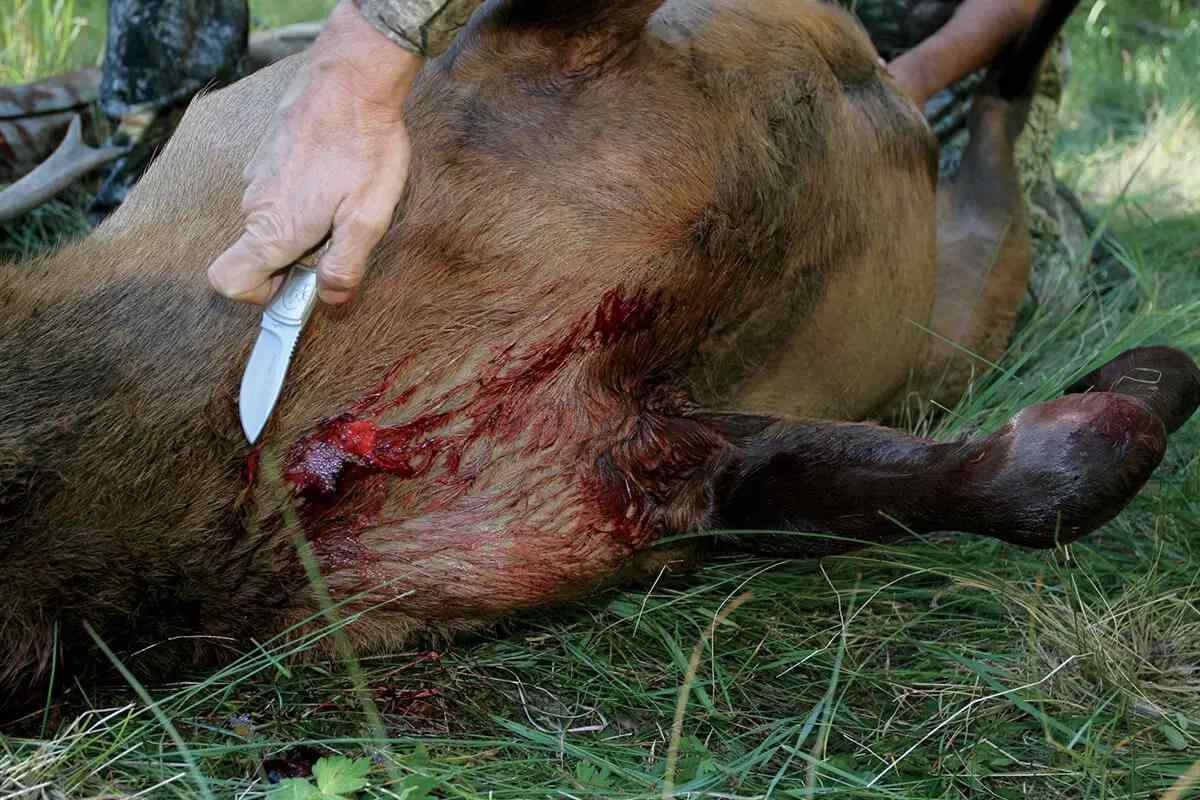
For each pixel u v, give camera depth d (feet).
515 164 4.46
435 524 4.46
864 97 5.10
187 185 4.58
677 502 4.62
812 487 4.58
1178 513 5.35
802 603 5.00
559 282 4.47
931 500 4.45
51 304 4.42
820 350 5.12
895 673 4.68
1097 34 12.03
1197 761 4.24
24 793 4.05
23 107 6.79
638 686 4.64
